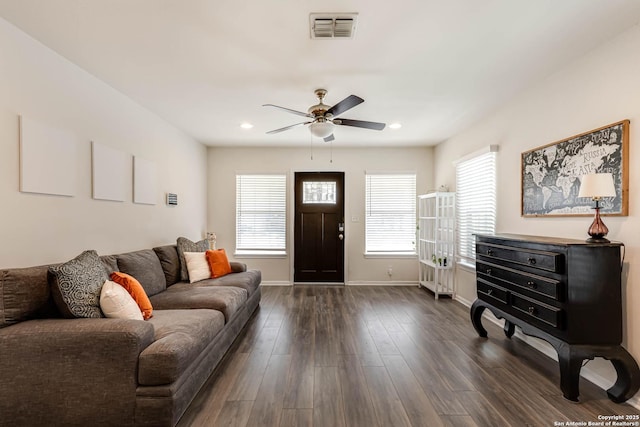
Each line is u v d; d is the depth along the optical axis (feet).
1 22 5.98
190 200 14.85
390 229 17.30
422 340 9.51
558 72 8.21
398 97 9.98
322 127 9.18
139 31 6.37
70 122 7.63
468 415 5.92
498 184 10.98
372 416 5.88
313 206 17.44
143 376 5.24
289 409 6.09
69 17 5.89
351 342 9.34
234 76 8.43
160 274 9.87
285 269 17.13
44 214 6.95
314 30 6.31
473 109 11.09
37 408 5.20
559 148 8.13
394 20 6.00
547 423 5.70
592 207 7.12
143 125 10.79
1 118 6.04
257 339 9.55
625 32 6.43
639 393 6.14
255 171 17.10
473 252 12.79
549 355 8.41
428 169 17.12
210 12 5.75
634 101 6.30
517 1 5.48
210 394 6.60
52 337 5.22
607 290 6.21
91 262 6.59
